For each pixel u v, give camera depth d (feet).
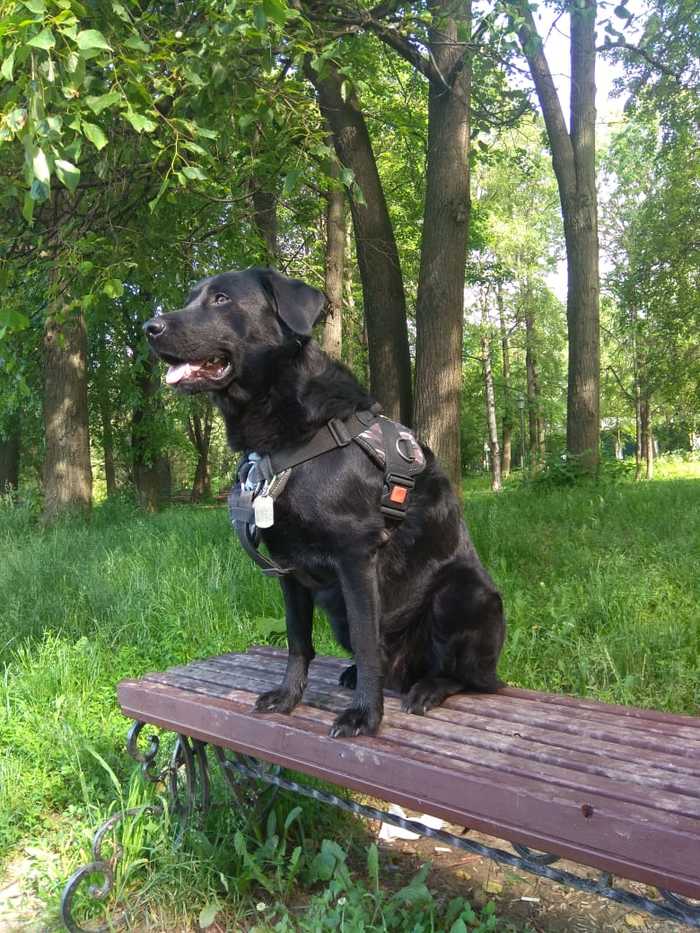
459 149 11.67
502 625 4.15
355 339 31.58
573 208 19.69
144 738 5.44
